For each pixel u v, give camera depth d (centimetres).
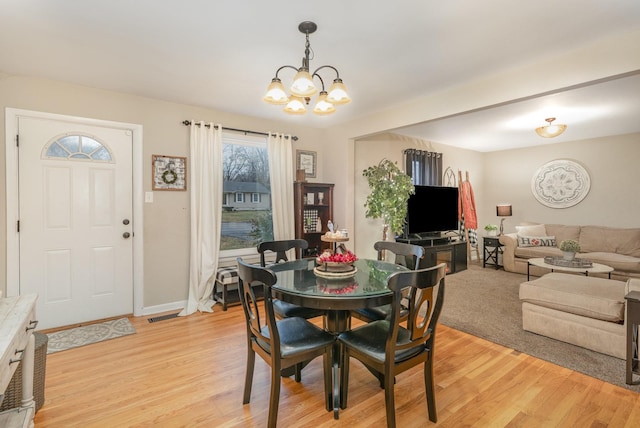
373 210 443
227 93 334
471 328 314
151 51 243
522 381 222
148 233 350
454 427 176
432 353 184
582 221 572
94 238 326
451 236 628
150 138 350
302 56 250
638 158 514
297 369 220
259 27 209
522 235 573
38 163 297
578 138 559
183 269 373
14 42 229
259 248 286
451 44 230
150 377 225
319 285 209
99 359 250
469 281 497
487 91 291
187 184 374
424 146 580
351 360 257
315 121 442
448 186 620
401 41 226
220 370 235
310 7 187
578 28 209
